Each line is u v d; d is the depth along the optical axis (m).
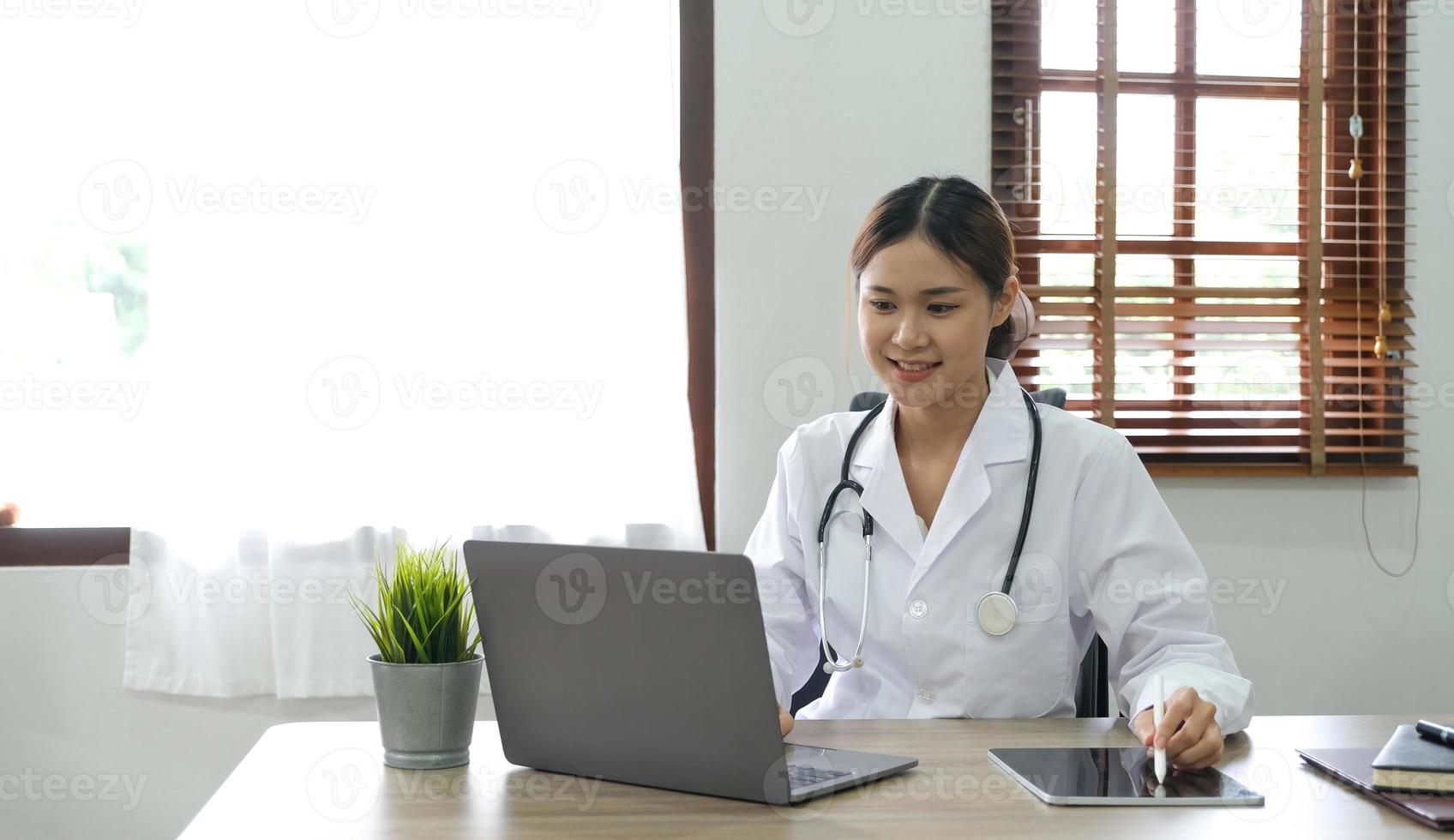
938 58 2.54
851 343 2.54
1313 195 2.63
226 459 2.37
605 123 2.45
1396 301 2.65
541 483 2.44
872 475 1.54
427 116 2.41
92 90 2.40
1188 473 2.56
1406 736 1.13
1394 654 2.66
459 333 2.42
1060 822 0.99
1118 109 2.62
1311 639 2.64
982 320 1.42
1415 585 2.66
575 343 2.45
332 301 2.39
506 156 2.43
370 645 2.39
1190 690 1.19
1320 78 2.63
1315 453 2.60
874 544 1.54
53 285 2.47
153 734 2.41
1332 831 0.96
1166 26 2.64
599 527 2.45
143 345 2.50
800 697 1.76
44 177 2.44
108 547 2.44
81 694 2.40
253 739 2.41
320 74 2.39
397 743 1.17
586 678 1.10
